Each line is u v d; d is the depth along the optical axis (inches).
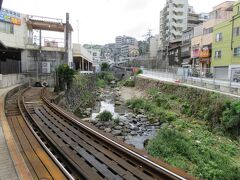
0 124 402.6
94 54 4539.9
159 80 1419.8
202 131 628.4
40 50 1389.0
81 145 347.3
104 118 735.1
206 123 687.1
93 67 2790.4
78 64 2041.1
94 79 1857.8
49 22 1416.1
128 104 1082.7
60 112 566.6
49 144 357.7
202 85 960.3
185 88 979.3
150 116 818.8
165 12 3019.2
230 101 638.5
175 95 1028.5
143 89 1583.4
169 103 943.0
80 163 278.7
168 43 2586.1
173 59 2437.3
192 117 768.9
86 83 1365.7
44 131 403.5
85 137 390.9
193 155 435.2
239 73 1123.3
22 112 547.5
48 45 1505.9
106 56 5797.2
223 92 759.7
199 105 782.5
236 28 1206.3
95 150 329.4
